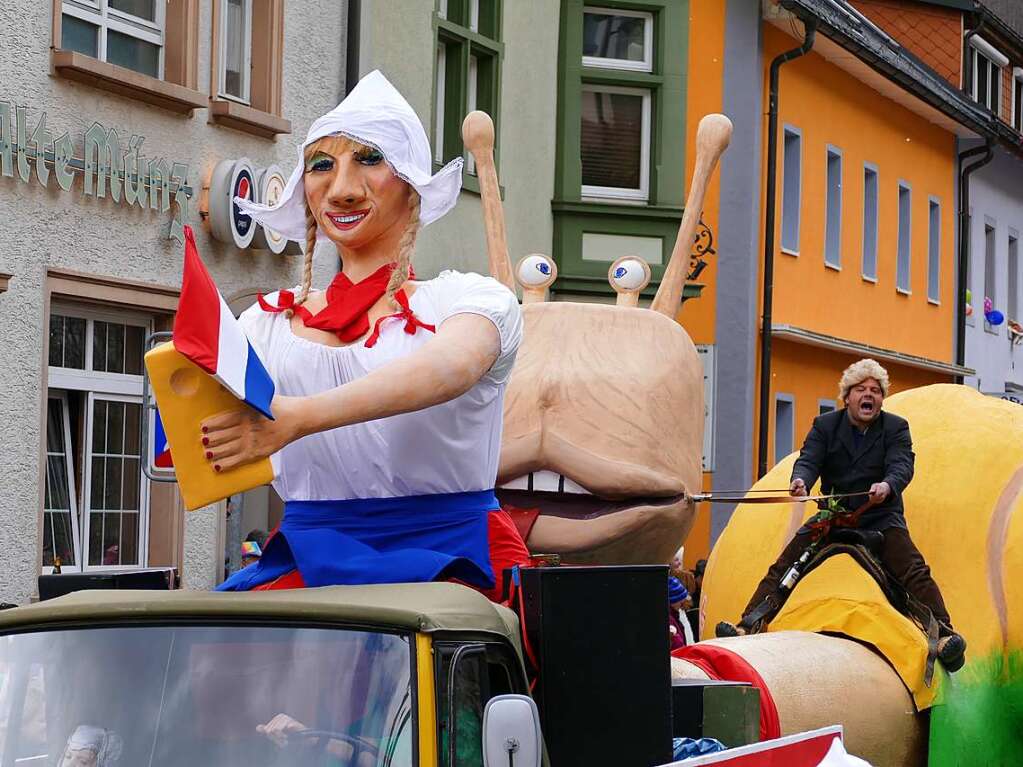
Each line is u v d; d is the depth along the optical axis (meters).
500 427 5.25
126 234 13.80
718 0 24.38
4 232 12.62
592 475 7.77
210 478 4.45
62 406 13.64
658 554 8.09
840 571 8.09
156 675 4.38
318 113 16.38
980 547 8.59
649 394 8.03
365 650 4.27
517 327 4.99
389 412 4.64
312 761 4.20
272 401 4.48
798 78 26.44
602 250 21.81
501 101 20.36
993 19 35.12
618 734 4.73
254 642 4.36
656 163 22.27
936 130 32.88
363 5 16.84
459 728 4.23
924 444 9.02
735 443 24.55
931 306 32.75
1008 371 37.59
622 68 22.30
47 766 4.35
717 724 5.95
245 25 15.55
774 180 24.98
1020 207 38.56
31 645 4.49
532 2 21.02
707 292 24.50
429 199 5.30
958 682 8.11
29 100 12.85
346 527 5.14
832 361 27.97
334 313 5.23
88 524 13.79
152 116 14.12
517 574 4.84
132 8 14.28
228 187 14.55
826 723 6.94
